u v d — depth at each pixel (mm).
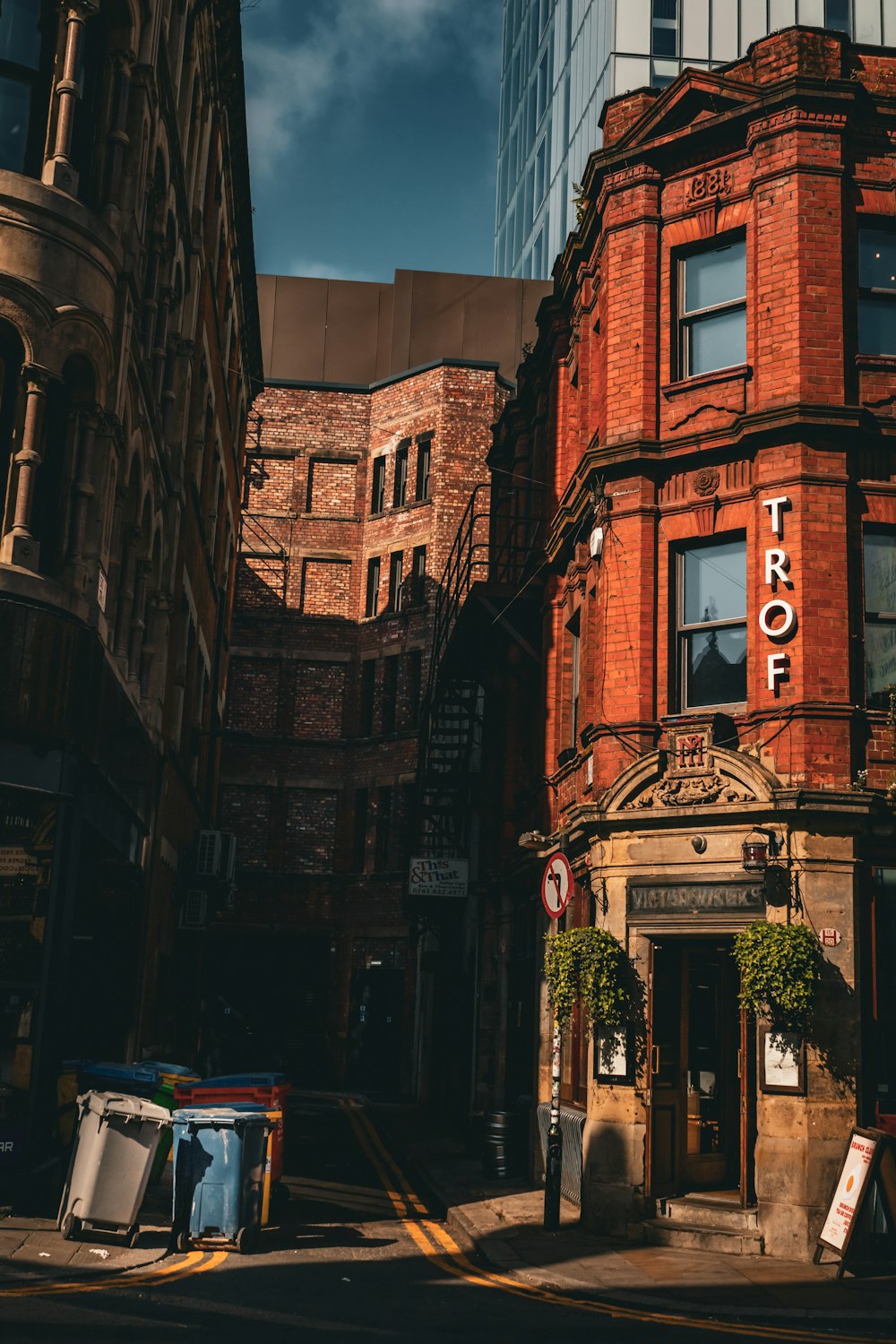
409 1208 15836
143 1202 13805
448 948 29734
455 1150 22062
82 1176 11422
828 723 14336
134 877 18562
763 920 14008
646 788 15234
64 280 13984
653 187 16922
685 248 16750
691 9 38281
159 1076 13289
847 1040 13570
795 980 13359
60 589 13680
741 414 15367
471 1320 9359
